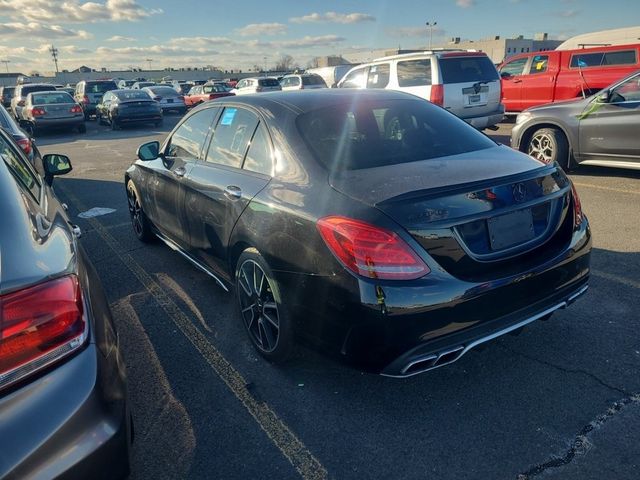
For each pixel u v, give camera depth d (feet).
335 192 8.32
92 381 5.21
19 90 71.20
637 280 13.11
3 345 4.68
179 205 13.32
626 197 20.94
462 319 7.65
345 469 7.56
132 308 13.01
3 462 4.52
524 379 9.37
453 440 8.00
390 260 7.34
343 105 10.85
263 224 9.34
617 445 7.70
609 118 22.82
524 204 8.30
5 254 5.07
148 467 7.73
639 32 46.65
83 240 18.95
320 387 9.47
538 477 7.23
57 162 13.62
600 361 9.79
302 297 8.55
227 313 12.54
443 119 11.46
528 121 26.02
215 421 8.68
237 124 11.55
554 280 8.70
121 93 66.28
